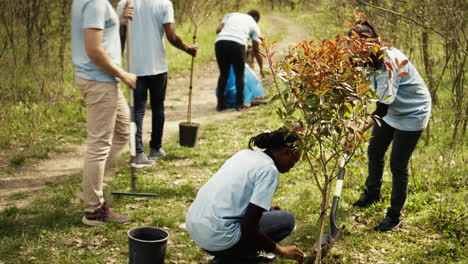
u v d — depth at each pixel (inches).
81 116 314.7
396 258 144.4
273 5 1167.0
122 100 174.6
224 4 508.1
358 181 197.0
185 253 147.0
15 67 371.9
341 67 112.2
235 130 295.3
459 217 160.9
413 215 170.1
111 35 161.0
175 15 666.2
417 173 202.7
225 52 331.6
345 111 111.9
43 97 334.0
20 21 406.0
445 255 143.8
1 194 193.8
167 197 190.9
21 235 154.6
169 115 340.8
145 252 125.3
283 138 120.2
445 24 235.8
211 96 408.5
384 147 168.1
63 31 422.0
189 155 243.4
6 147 252.8
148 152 248.7
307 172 214.5
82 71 156.4
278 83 123.5
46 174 219.8
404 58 151.8
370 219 169.2
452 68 250.8
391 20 275.1
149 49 222.8
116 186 197.5
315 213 174.2
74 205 179.2
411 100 153.3
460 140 239.5
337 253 147.7
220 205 119.3
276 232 132.3
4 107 298.0
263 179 117.2
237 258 127.3
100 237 155.6
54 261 139.9
